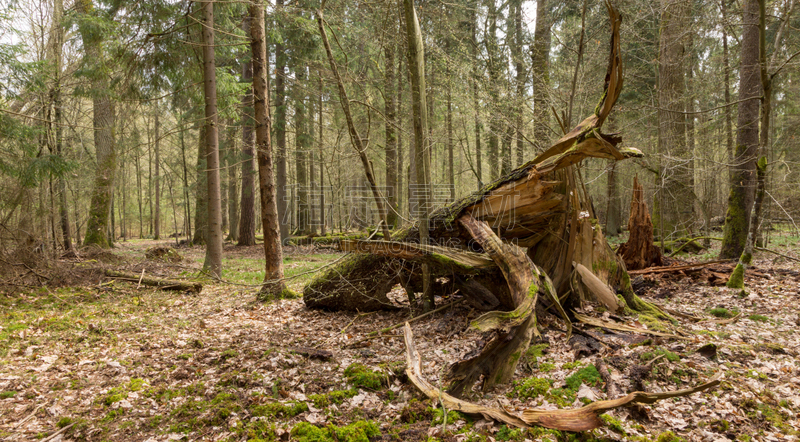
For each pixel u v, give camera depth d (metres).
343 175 14.20
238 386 3.47
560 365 3.55
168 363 4.08
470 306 5.41
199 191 18.00
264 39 7.22
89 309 6.25
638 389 3.07
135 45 7.84
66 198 10.20
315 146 14.64
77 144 10.40
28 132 7.23
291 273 9.66
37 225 8.23
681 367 3.32
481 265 4.73
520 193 4.62
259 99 7.12
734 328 4.41
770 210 8.43
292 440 2.63
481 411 2.79
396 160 14.22
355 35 8.92
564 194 4.77
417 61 4.93
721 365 3.42
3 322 5.23
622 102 12.77
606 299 4.50
